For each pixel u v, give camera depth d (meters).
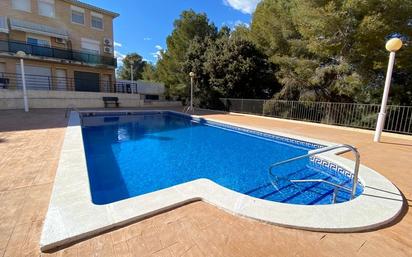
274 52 17.17
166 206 2.83
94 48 22.27
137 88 28.02
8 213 2.66
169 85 27.61
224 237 2.37
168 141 8.98
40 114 12.40
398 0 9.48
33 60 18.45
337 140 7.67
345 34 11.12
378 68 10.79
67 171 3.84
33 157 4.80
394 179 4.18
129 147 7.99
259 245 2.27
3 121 9.61
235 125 11.20
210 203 3.02
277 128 10.26
